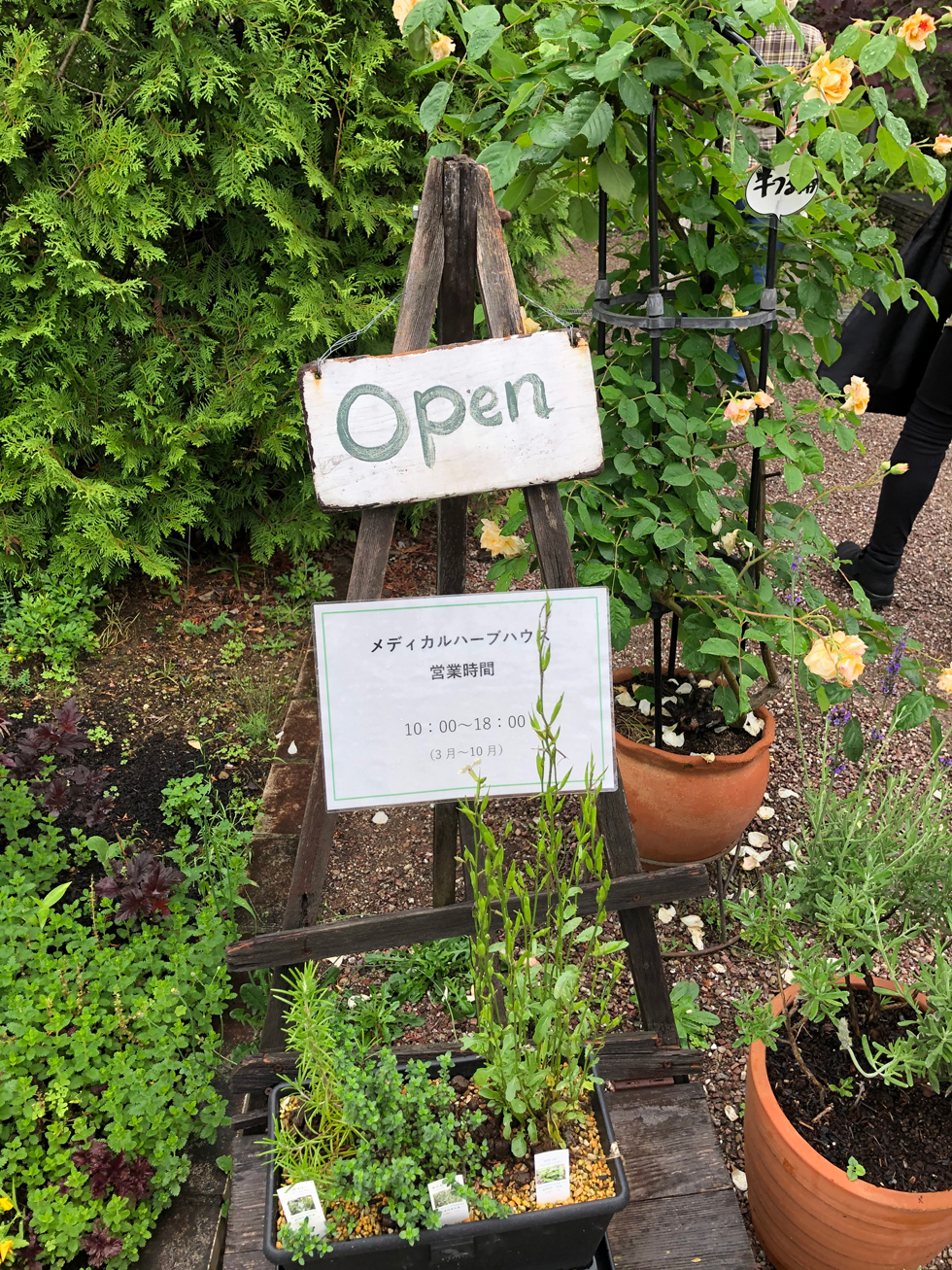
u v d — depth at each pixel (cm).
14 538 323
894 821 190
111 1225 162
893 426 511
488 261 139
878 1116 158
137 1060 184
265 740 290
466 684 150
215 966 205
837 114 161
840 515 416
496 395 140
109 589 350
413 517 397
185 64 294
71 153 299
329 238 351
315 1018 150
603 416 204
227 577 367
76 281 303
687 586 213
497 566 202
